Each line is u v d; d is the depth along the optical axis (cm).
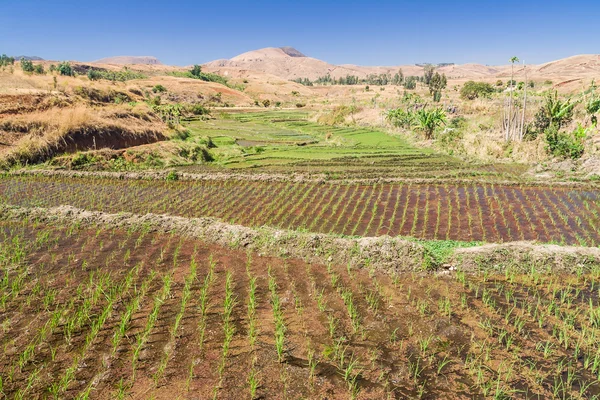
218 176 1930
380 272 877
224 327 645
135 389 504
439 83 6669
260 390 506
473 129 3406
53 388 495
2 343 596
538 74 16775
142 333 626
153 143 2708
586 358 575
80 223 1136
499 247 932
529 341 620
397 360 572
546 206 1475
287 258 947
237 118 6344
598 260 890
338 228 1242
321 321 676
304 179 1884
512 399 496
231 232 1046
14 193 1612
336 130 4653
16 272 838
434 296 773
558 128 2744
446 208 1454
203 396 494
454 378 535
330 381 525
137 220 1141
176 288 785
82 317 659
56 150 2239
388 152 2944
